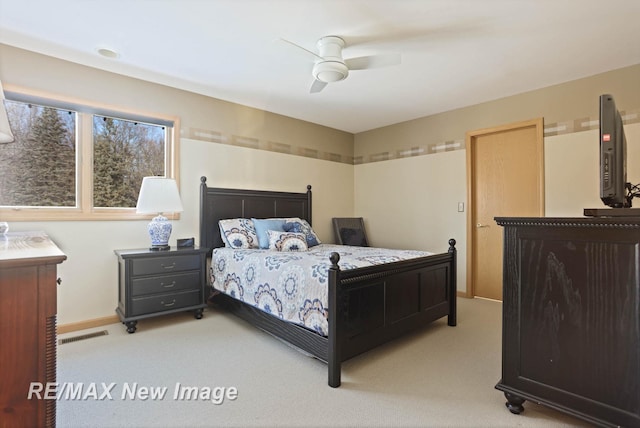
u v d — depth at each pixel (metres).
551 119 3.47
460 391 1.96
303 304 2.31
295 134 4.65
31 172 2.81
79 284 2.97
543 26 2.38
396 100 3.92
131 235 3.27
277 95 3.76
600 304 1.49
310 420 1.68
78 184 3.02
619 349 1.44
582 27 2.39
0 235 2.00
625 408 1.42
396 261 2.54
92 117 3.09
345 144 5.34
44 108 2.86
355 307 2.19
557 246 1.61
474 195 4.11
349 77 3.26
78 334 2.84
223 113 3.91
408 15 2.24
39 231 2.64
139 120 3.31
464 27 2.39
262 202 4.20
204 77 3.27
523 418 1.70
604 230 1.48
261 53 2.77
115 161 3.24
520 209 3.75
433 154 4.46
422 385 2.03
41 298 1.10
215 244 3.77
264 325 2.72
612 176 1.54
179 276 3.15
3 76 2.62
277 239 3.47
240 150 4.06
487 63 2.96
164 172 3.54
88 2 2.08
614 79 3.10
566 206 3.38
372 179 5.19
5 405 1.04
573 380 1.56
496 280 3.96
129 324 2.86
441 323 3.21
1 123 1.30
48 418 1.10
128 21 2.30
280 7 2.14
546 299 1.64
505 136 3.87
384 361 2.37
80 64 2.97
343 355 2.08
